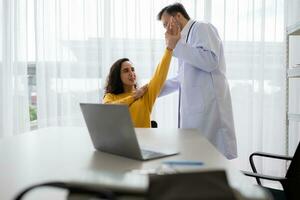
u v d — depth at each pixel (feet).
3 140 4.17
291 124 8.77
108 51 8.84
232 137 6.18
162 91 7.10
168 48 6.33
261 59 8.79
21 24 8.79
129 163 2.78
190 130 5.00
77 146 3.69
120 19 8.79
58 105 8.85
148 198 1.47
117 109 2.69
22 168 2.68
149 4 8.72
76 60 8.82
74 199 1.54
